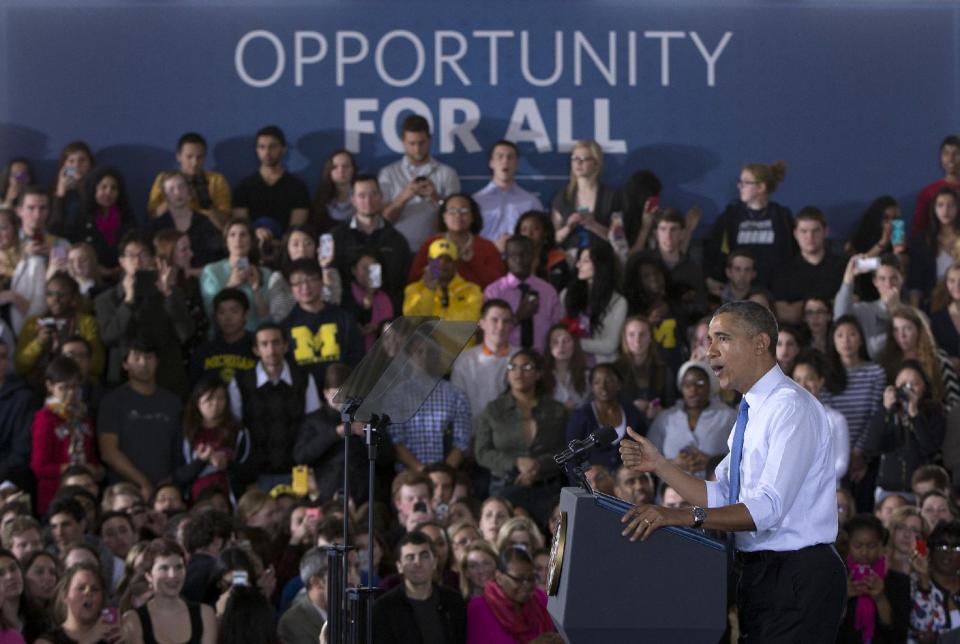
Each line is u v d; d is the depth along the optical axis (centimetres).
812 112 1833
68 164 1738
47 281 1538
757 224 1733
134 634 1055
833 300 1661
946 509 1312
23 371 1494
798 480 690
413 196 1697
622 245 1659
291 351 1487
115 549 1230
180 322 1508
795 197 1833
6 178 1752
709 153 1827
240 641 1058
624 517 657
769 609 704
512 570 1091
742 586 714
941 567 1200
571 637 657
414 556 1080
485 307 1520
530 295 1565
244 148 1808
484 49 1816
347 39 1816
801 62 1834
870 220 1803
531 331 1564
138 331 1497
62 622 1052
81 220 1681
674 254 1653
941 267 1783
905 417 1446
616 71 1822
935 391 1541
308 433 1418
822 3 1828
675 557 659
